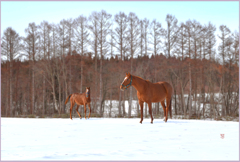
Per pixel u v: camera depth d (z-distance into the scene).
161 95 12.36
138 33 30.92
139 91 11.93
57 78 41.28
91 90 43.38
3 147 6.62
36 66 38.25
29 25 36.88
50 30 36.78
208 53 34.72
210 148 6.23
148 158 5.19
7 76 44.31
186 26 33.47
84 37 33.00
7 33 38.16
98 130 9.85
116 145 6.74
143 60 35.81
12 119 16.84
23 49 37.62
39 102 49.31
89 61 38.62
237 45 34.22
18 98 51.38
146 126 10.76
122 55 31.03
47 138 8.10
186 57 34.34
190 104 35.12
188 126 10.62
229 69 37.12
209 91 41.53
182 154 5.57
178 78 38.44
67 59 39.09
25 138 8.16
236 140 7.32
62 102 43.69
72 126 11.38
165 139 7.60
